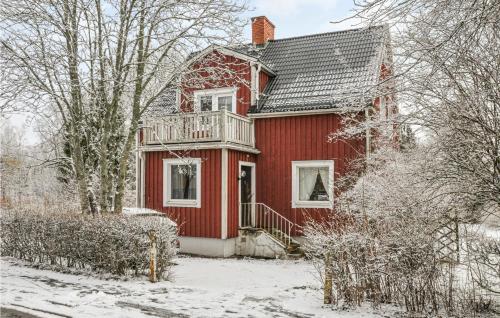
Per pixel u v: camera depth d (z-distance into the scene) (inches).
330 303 266.8
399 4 203.0
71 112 439.8
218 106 654.5
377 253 254.2
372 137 505.7
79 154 452.8
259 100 627.5
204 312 255.6
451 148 247.8
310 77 633.0
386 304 258.2
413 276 244.8
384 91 279.3
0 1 413.1
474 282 256.2
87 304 271.7
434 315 237.6
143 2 440.1
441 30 228.7
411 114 271.7
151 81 520.1
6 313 254.4
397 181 335.9
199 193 578.9
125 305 269.7
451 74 240.8
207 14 453.7
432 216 260.2
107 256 359.3
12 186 1233.4
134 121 469.1
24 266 402.6
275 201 611.8
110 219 367.2
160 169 617.3
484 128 232.7
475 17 183.2
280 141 613.3
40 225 410.6
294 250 558.6
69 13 421.4
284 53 707.4
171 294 298.7
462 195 256.4
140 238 349.4
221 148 562.6
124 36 435.8
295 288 338.0
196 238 579.2
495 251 237.8
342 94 345.4
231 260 530.9
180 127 560.7
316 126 589.9
